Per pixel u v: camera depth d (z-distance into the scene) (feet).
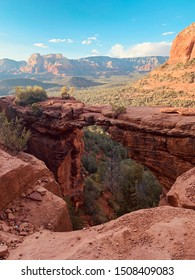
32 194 42.88
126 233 25.03
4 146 65.67
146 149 91.15
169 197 43.21
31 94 138.72
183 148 80.69
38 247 26.45
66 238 27.81
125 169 141.79
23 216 37.70
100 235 26.09
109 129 102.12
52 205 41.47
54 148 120.26
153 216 27.58
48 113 118.11
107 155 193.26
